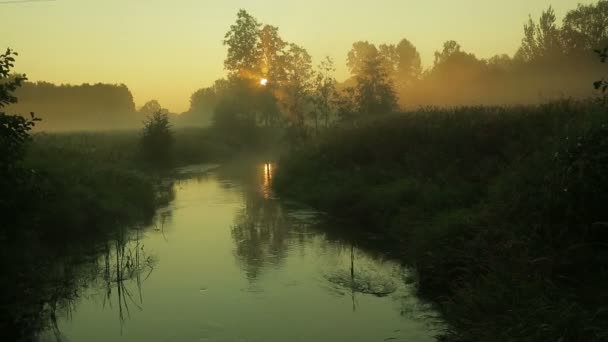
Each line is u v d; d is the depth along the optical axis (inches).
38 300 307.1
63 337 260.4
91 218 491.8
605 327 190.9
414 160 565.0
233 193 785.6
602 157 261.3
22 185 357.7
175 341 252.7
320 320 274.4
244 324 271.1
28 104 4552.2
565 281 242.5
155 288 332.8
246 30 2041.1
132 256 408.2
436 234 355.9
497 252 292.4
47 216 437.7
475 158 501.0
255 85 2063.2
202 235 488.7
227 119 2012.8
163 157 1266.0
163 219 573.9
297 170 812.0
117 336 259.8
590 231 264.2
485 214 343.3
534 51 2203.5
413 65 3213.6
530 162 367.2
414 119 687.7
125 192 628.1
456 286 290.2
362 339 249.0
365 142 706.2
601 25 1856.5
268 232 496.4
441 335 247.8
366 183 595.5
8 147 322.0
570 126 371.9
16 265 337.1
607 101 370.3
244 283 339.9
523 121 513.0
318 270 365.7
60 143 879.1
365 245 431.2
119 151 1178.6
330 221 541.0
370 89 1254.3
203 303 304.2
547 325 197.5
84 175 585.6
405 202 481.7
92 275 358.9
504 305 235.0
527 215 306.5
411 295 308.0
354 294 313.9
